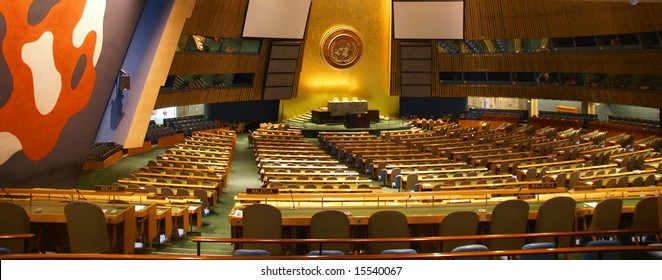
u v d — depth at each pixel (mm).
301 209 10195
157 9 13445
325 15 36000
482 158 22766
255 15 31547
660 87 28250
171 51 13320
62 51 10922
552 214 9297
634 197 11148
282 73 34750
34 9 9805
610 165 19297
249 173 23172
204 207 15406
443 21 33812
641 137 29688
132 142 13258
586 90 32438
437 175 18422
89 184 21047
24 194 10914
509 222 9141
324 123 34500
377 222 8977
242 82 35000
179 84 31156
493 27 33875
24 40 9867
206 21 29938
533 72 35094
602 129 32688
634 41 28562
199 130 32969
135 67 13562
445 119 37531
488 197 11227
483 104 43875
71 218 9055
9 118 10180
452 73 36938
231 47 32656
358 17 36375
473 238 7652
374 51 36906
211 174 18312
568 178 17391
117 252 9844
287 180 17297
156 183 15938
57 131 11789
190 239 12219
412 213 9867
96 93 12664
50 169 12180
